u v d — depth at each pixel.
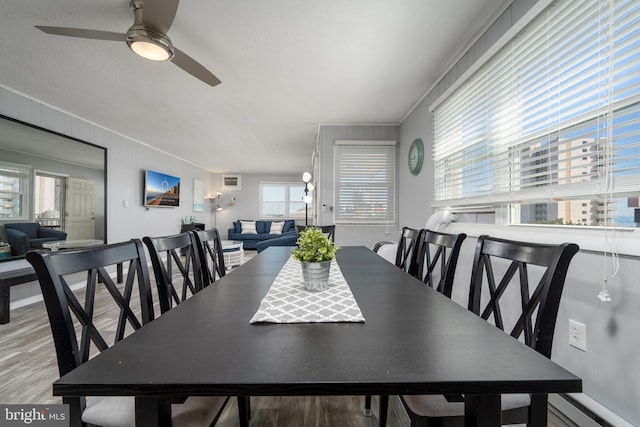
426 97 2.99
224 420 1.37
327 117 3.69
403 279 1.31
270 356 0.59
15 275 2.60
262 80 2.68
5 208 2.84
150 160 5.38
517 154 1.70
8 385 1.58
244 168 7.98
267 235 7.90
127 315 0.98
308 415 1.39
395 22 1.90
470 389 0.50
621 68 1.09
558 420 1.31
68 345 0.74
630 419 1.04
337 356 0.59
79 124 3.72
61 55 2.27
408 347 0.63
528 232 1.55
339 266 1.64
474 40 2.07
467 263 2.06
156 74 2.57
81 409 0.78
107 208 4.22
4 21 1.88
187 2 1.71
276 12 1.80
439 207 2.65
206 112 3.52
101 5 1.73
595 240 1.16
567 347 1.29
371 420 1.35
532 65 1.55
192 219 7.10
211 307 0.92
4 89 2.82
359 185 3.91
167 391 0.50
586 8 1.23
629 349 1.05
